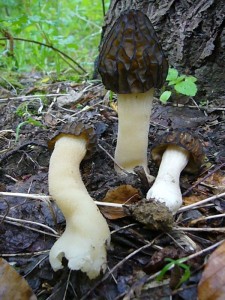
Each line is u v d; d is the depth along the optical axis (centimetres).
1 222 13
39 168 16
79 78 27
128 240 12
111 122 19
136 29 14
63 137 14
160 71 14
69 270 11
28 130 19
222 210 13
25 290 11
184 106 21
